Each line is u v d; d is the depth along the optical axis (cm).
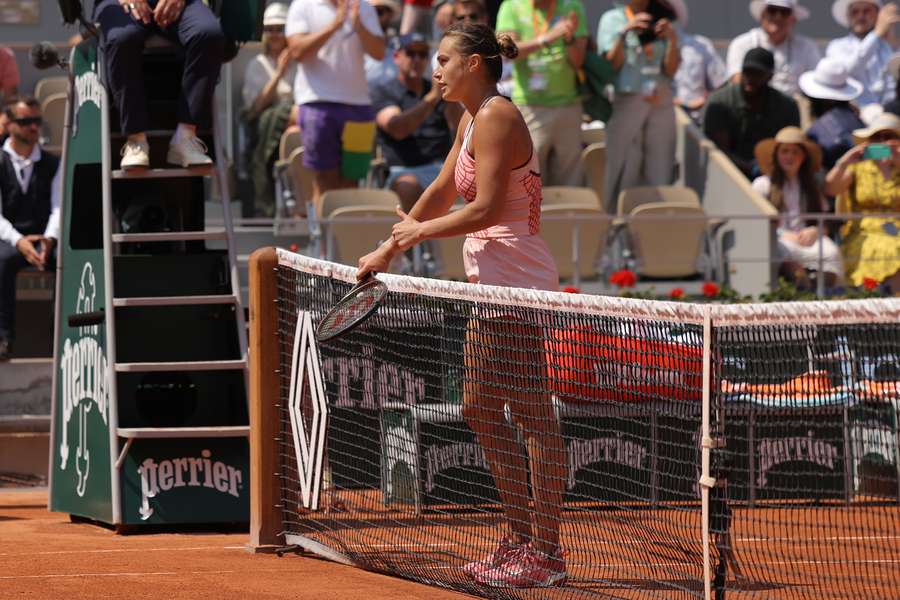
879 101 3303
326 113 2547
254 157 2936
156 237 1609
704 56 3356
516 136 1146
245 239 2620
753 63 2902
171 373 1698
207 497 1581
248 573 1220
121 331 1628
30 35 3547
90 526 1641
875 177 2631
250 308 1388
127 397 1608
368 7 2575
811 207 2717
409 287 1175
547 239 2533
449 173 1252
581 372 1098
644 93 2819
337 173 2597
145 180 1723
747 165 2898
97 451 1625
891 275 2533
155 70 1723
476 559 1199
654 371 1019
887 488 1126
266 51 3027
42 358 2406
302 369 1307
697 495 1042
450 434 1488
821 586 1131
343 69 2559
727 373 966
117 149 1698
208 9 1634
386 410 1313
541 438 1126
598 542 1200
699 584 1029
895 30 4003
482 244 1186
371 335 1290
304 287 1315
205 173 1628
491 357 1138
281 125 2869
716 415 958
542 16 2711
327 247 2398
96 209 1722
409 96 2731
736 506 1191
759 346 943
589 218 2473
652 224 2586
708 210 2852
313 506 1288
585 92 2783
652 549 1117
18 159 2342
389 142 2708
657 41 2825
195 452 1588
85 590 1122
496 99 1152
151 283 1638
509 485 1151
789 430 1142
